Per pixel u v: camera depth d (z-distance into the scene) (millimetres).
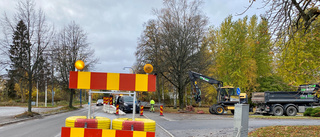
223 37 36312
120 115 23094
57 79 34875
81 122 4695
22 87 58500
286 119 17297
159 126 13742
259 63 37875
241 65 35312
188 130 11922
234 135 6332
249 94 37406
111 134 4578
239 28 34719
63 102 58875
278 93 23766
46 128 12766
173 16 31938
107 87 4586
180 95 33125
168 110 33875
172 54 32281
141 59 35938
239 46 34781
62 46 31688
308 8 7863
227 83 36594
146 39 36281
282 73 10227
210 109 27609
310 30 7965
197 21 31547
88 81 4566
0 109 32969
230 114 27328
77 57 32531
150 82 4629
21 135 10367
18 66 19281
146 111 31656
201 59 32000
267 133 9352
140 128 4688
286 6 7652
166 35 31875
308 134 8680
